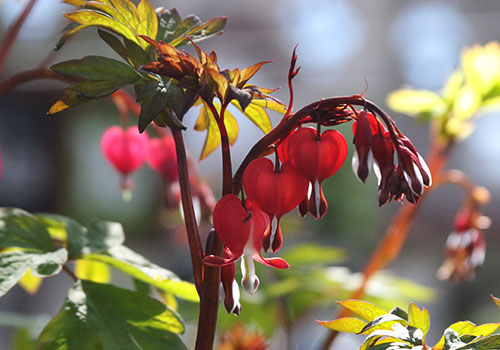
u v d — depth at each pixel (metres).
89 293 0.65
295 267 1.06
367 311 0.59
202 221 0.77
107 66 0.60
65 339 0.63
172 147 0.76
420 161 0.56
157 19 0.63
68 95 0.60
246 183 0.57
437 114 0.95
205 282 0.58
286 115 0.58
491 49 0.95
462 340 0.57
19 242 0.67
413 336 0.57
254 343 0.85
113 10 0.62
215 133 0.64
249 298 0.95
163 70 0.58
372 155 0.55
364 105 0.56
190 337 1.02
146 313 0.65
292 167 0.57
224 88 0.58
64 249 0.67
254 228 0.57
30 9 0.78
